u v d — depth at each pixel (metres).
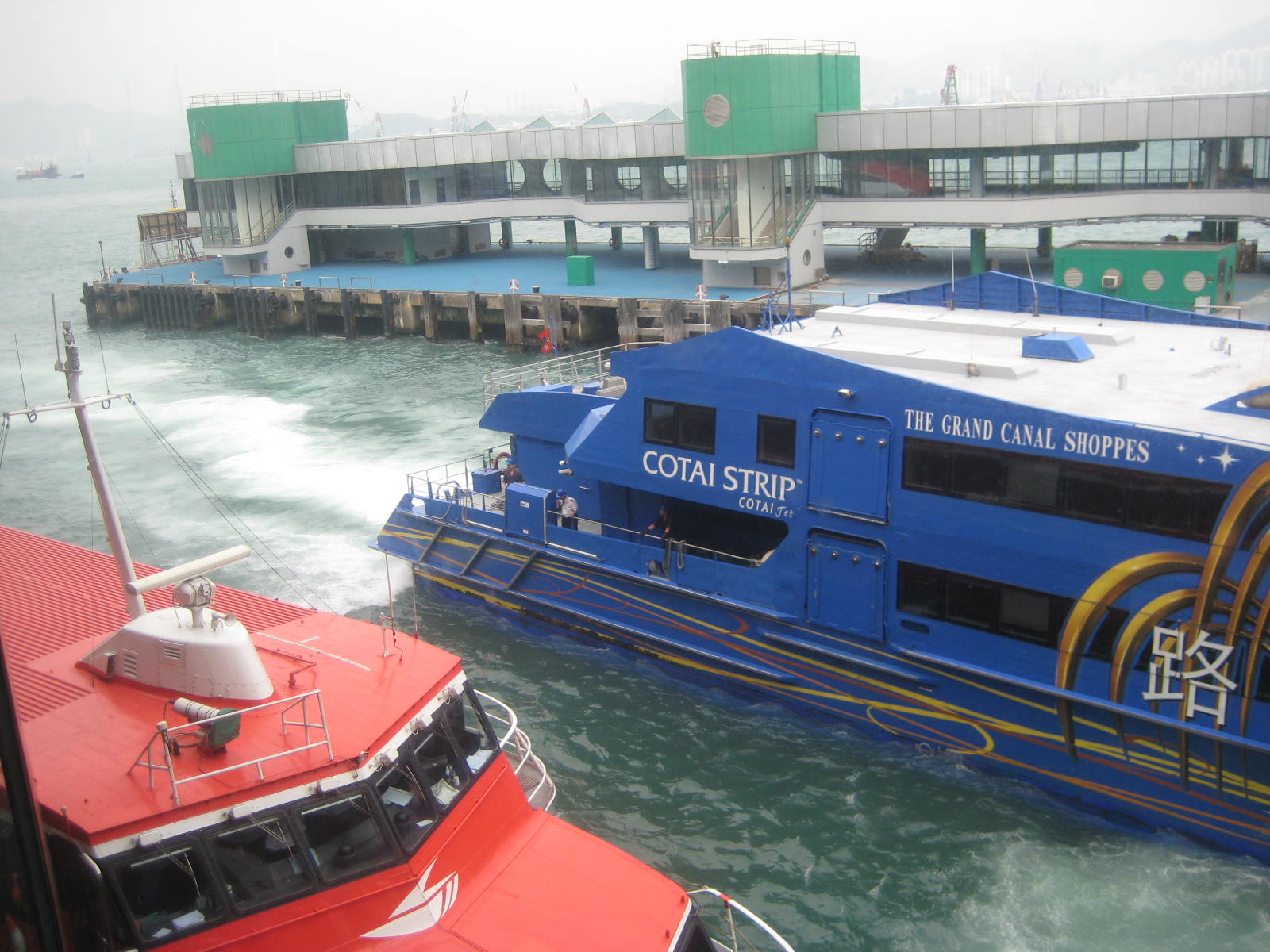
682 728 22.67
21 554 20.14
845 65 62.75
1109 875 17.95
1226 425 17.78
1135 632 18.12
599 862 13.34
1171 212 53.97
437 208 76.31
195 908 11.23
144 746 12.09
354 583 30.44
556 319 60.94
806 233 60.16
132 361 65.44
